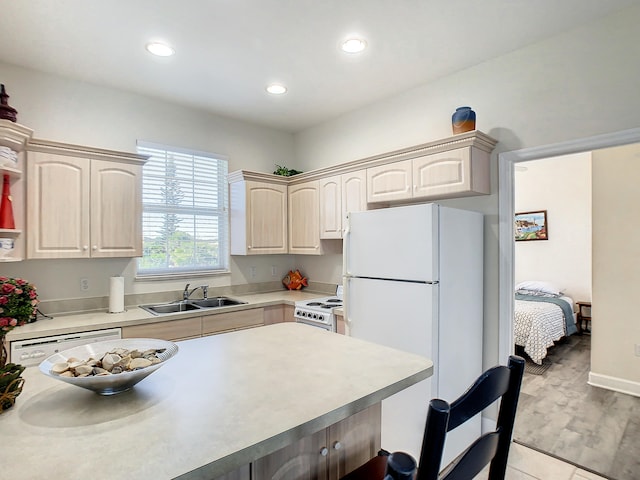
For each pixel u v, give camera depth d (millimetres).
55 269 2805
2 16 2092
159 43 2410
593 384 3602
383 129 3410
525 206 6375
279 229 3881
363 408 1089
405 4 2039
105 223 2756
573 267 5906
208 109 3609
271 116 3834
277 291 4168
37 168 2475
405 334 2223
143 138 3262
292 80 2988
